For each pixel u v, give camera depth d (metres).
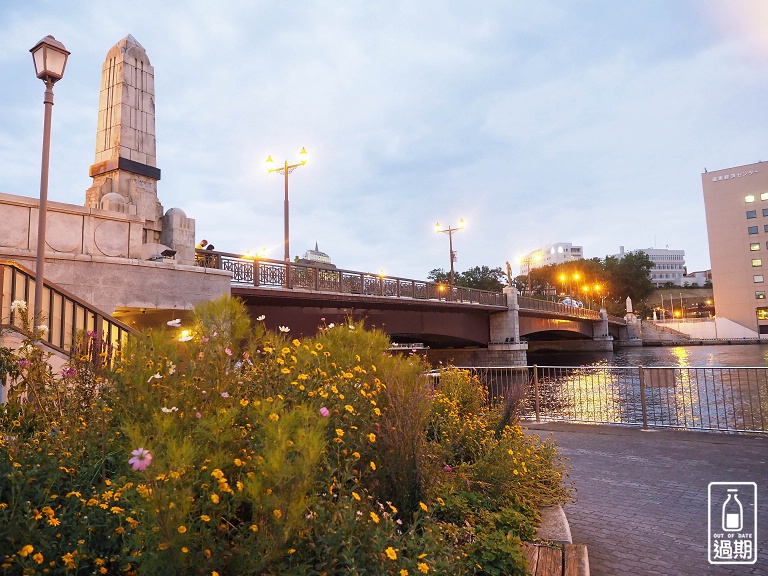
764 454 7.53
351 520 2.56
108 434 3.16
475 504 4.23
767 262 97.44
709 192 104.31
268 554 2.12
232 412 2.73
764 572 3.85
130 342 3.28
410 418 3.66
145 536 2.12
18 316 6.42
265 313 20.16
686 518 4.99
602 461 7.23
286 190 25.56
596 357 69.31
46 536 2.36
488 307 39.47
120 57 15.66
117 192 14.91
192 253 15.66
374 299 24.27
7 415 3.82
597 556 4.14
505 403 6.54
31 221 10.89
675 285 174.38
